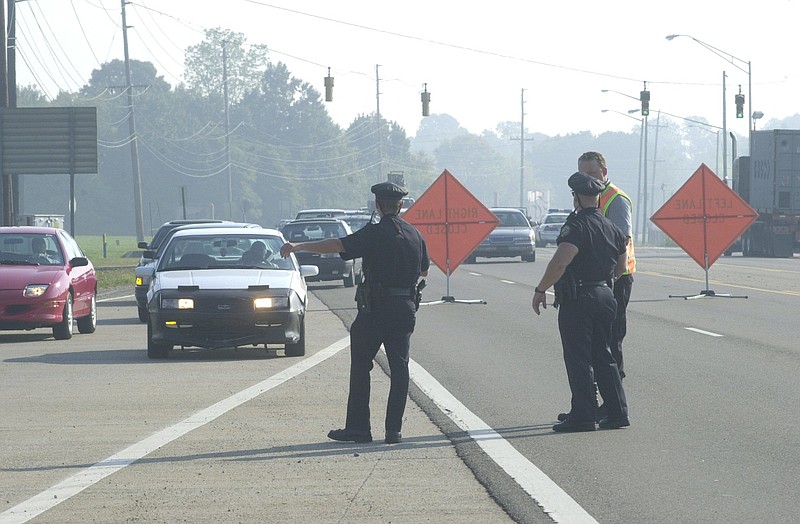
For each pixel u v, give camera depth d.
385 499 25.06
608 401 33.25
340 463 28.83
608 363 33.22
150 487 26.50
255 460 29.31
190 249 55.50
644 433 32.47
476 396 39.50
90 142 140.50
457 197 81.62
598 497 25.02
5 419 35.88
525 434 32.44
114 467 28.67
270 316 50.22
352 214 136.88
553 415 35.59
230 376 45.50
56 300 59.41
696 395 39.22
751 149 165.38
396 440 31.38
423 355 51.53
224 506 24.64
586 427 32.69
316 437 32.38
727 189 82.88
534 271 124.75
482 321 68.06
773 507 24.08
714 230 83.19
